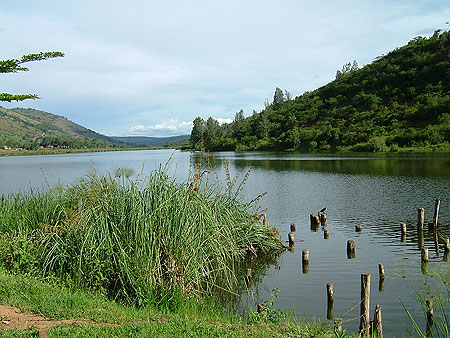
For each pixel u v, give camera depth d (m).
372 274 13.30
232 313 9.89
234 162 63.00
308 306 10.88
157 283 9.63
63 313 7.16
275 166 53.91
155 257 9.92
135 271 9.52
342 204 26.11
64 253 9.96
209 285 11.16
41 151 142.88
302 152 86.38
